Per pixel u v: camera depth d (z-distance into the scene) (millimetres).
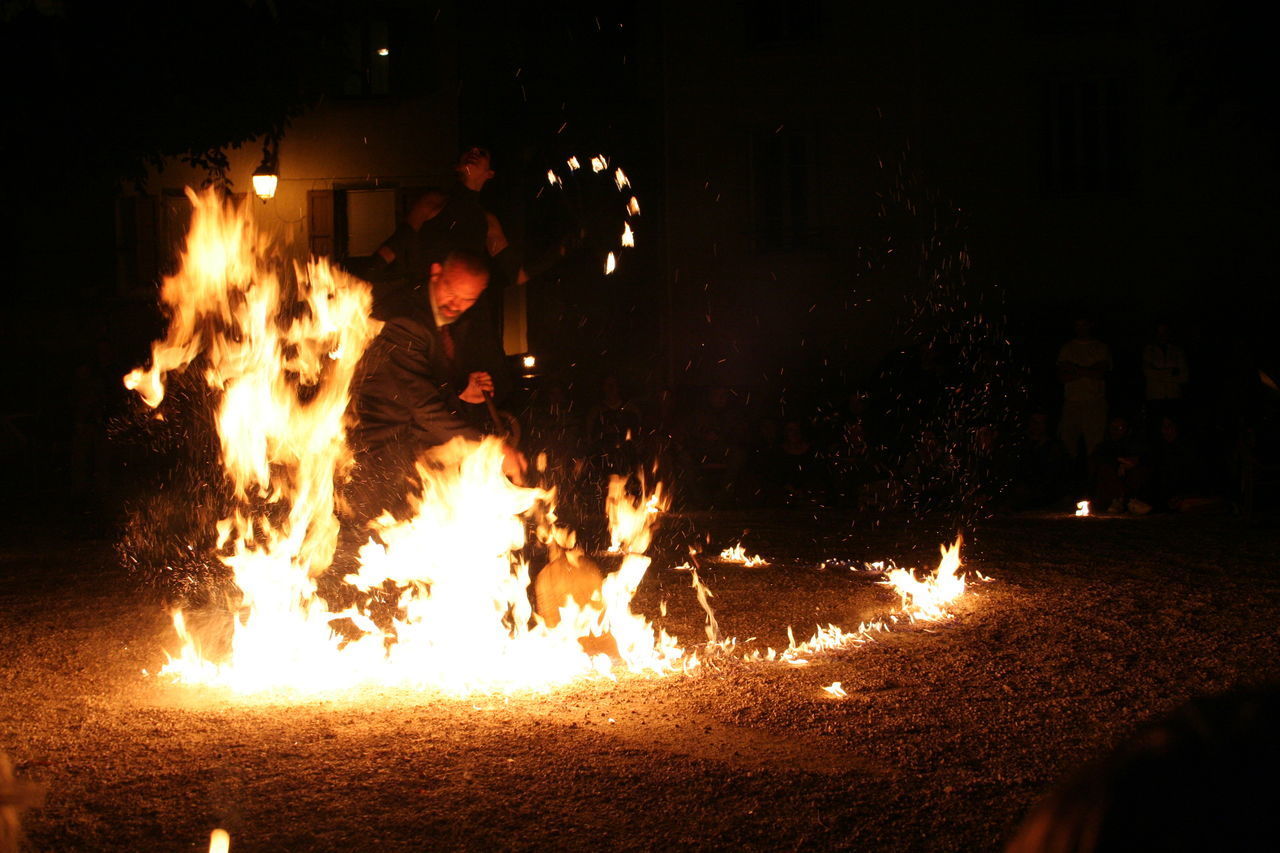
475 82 23594
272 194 19938
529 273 7660
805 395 20656
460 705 5895
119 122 17531
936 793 4598
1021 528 12555
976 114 20859
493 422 7172
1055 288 20750
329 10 20266
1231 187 20391
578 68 24328
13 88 16938
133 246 23797
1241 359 15273
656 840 4160
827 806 4461
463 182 7527
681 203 21781
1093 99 20766
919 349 17938
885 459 15375
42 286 23969
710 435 15922
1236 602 8258
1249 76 15453
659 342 22562
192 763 5039
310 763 5020
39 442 18406
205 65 18172
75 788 4742
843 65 21203
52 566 10609
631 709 5812
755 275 21578
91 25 17062
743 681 6344
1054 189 20812
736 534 12508
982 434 14945
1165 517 13344
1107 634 7340
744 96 21594
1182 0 20438
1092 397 15539
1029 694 6031
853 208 21219
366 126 23609
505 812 4441
